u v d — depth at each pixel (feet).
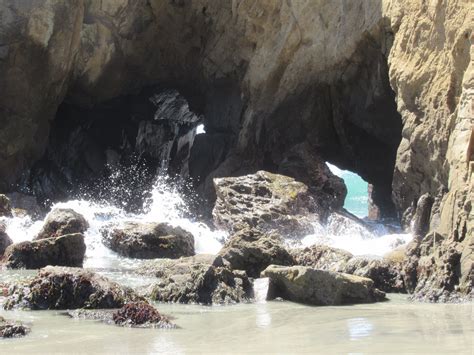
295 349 16.29
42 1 67.05
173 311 23.26
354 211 139.54
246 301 25.76
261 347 16.62
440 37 41.91
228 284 26.35
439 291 26.78
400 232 47.16
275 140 69.26
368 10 56.13
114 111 87.25
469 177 30.73
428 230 40.09
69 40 69.72
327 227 51.98
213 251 45.09
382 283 29.78
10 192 67.05
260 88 70.64
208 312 23.07
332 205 57.98
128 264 36.76
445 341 16.92
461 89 37.40
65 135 82.38
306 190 54.13
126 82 81.82
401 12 48.19
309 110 67.10
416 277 29.19
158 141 92.58
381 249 40.06
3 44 66.08
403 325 19.85
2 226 40.68
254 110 71.31
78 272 23.76
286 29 66.33
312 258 33.88
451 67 39.27
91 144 85.56
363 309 23.99
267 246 32.91
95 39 75.20
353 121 65.16
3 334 18.20
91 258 39.88
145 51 79.56
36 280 23.56
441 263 27.91
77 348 16.69
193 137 99.14
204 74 80.84
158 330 19.35
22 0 66.49
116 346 16.93
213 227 56.95
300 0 63.93
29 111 68.49
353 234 50.31
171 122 93.61
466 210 29.48
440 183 40.16
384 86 58.54
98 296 22.93
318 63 64.80
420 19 44.55
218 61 77.82
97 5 73.61
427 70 42.88
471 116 33.42
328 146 68.44
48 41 67.97
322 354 15.57
